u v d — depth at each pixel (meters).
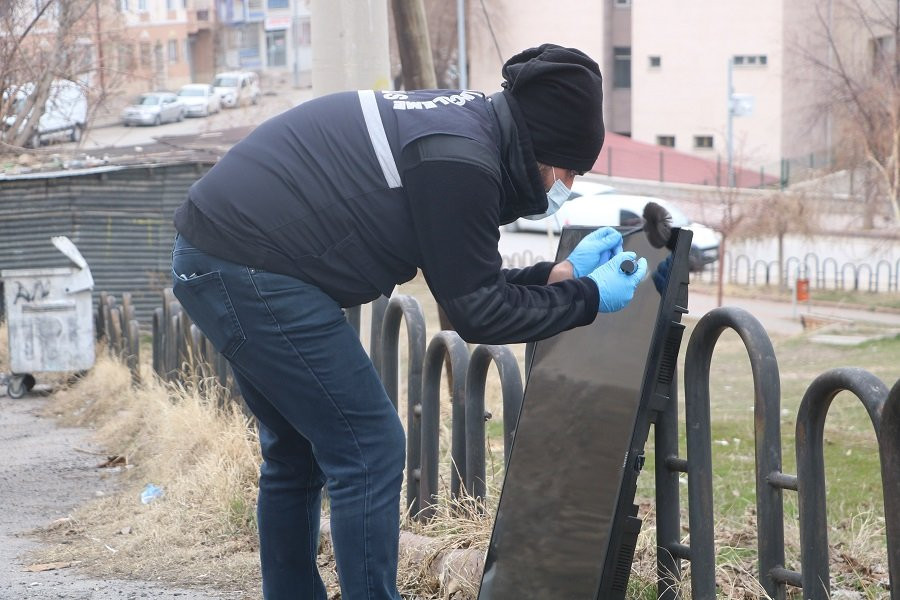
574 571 2.97
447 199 2.50
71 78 22.86
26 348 11.20
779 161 44.72
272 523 3.09
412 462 4.53
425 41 9.68
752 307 26.72
